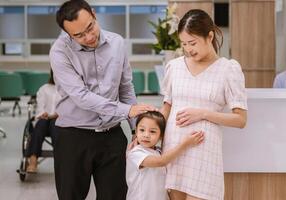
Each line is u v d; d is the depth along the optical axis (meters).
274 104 2.79
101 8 13.73
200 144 2.20
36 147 4.97
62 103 2.48
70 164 2.47
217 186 2.23
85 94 2.33
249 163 2.83
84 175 2.50
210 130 2.20
